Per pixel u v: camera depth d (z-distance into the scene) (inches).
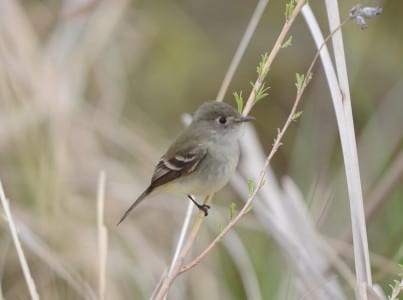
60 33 508.7
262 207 401.7
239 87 593.9
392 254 437.7
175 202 486.6
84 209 462.3
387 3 592.4
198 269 449.4
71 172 472.4
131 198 483.2
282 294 398.3
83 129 490.0
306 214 412.8
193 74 588.7
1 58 468.8
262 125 588.1
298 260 382.0
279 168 575.8
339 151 535.5
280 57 599.5
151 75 568.1
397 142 537.0
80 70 501.4
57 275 414.3
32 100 468.1
